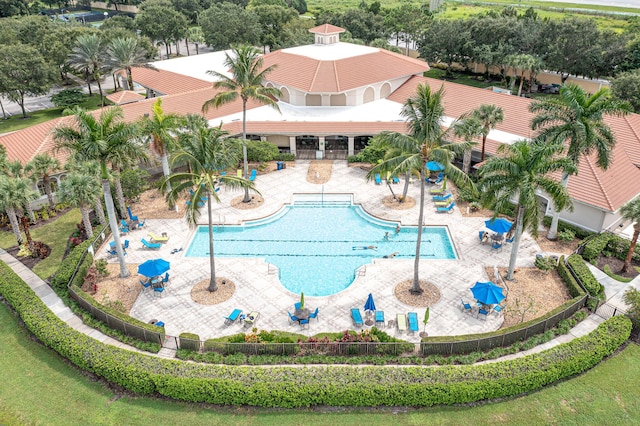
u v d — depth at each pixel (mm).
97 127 29531
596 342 26734
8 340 29125
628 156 45031
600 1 158625
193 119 42812
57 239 39844
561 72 76625
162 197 45531
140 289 33062
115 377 25234
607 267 34469
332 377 24656
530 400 24500
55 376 26359
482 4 156375
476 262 35594
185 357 27078
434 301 31625
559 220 41031
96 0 167875
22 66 67312
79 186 34531
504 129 50344
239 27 92625
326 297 32188
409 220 41375
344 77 58125
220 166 30766
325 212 43625
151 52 86250
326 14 103000
